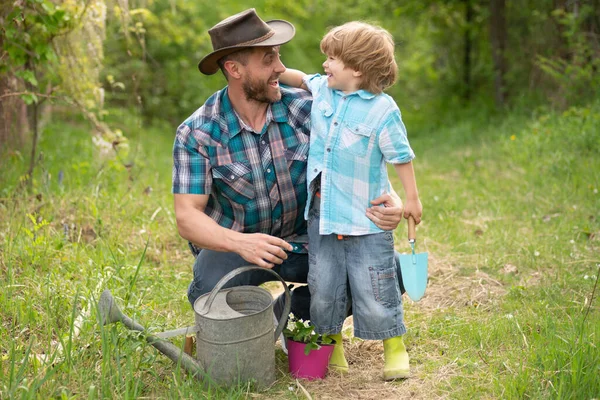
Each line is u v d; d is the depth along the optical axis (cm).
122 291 394
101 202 558
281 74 341
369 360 346
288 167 320
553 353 310
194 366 300
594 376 291
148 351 323
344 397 305
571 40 1003
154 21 1224
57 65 613
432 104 1405
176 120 1422
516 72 1216
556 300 401
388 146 306
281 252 296
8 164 634
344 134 309
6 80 616
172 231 532
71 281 403
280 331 318
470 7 1345
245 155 314
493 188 689
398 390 311
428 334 370
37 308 369
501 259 477
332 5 1608
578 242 503
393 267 317
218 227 303
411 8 1357
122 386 289
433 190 716
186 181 310
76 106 650
